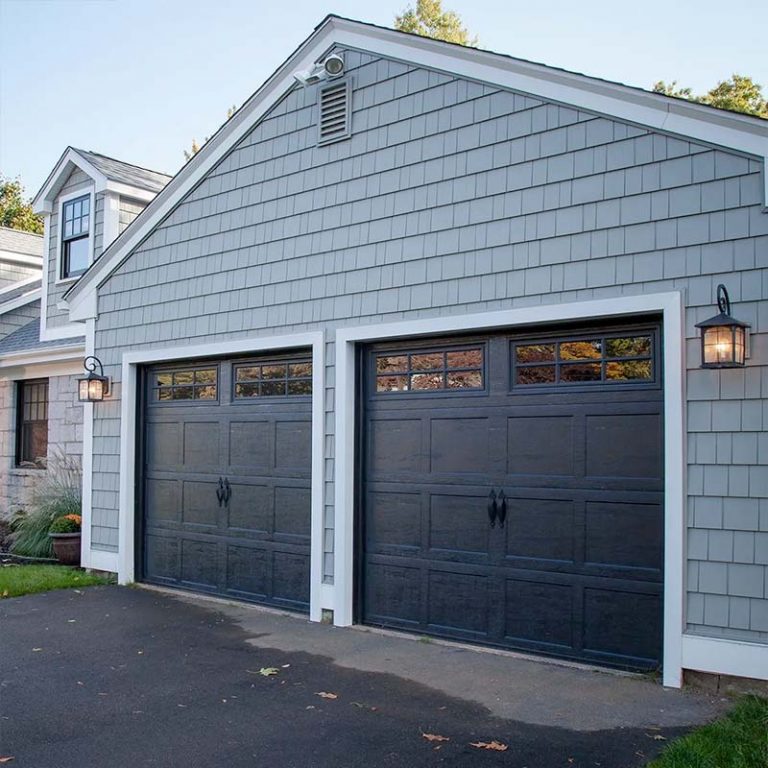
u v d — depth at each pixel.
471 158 5.91
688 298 4.88
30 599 7.57
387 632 6.21
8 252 15.06
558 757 3.81
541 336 5.60
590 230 5.30
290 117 7.18
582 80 5.32
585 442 5.35
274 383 7.30
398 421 6.34
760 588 4.57
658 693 4.68
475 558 5.82
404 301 6.21
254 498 7.38
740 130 4.74
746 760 3.57
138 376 8.59
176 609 7.14
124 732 4.24
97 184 11.42
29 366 12.39
